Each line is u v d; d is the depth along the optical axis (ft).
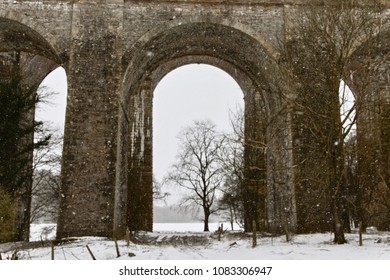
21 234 78.43
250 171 92.38
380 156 67.56
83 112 64.49
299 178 62.85
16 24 68.74
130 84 72.13
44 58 83.71
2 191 64.28
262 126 84.23
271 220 77.30
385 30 65.16
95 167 62.95
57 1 68.74
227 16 69.51
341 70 55.93
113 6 68.49
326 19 59.16
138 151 92.32
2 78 76.48
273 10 70.13
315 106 59.06
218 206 141.49
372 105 62.08
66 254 48.26
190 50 79.05
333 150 54.49
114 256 46.32
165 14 69.21
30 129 71.72
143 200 90.68
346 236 61.62
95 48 66.80
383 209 73.26
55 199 118.42
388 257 40.75
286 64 64.90
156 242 67.46
